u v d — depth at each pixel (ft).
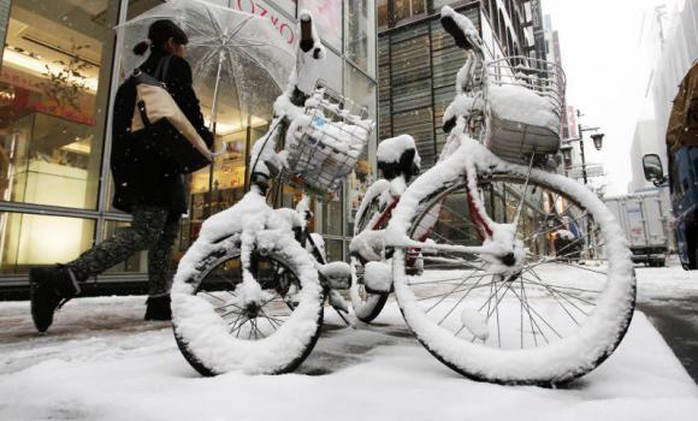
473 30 6.24
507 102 5.36
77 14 16.20
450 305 10.67
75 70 16.01
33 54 14.98
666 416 3.38
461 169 5.91
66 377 4.80
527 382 4.46
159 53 9.04
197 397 4.01
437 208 6.27
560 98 5.67
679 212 22.17
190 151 7.50
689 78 16.16
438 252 5.56
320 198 6.83
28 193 14.19
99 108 16.07
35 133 14.67
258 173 5.94
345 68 28.40
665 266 47.16
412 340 6.98
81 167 15.55
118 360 5.70
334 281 6.14
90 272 7.52
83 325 8.46
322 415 3.61
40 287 7.07
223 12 10.09
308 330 4.97
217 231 5.45
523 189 5.85
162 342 6.83
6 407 4.00
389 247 5.67
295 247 5.50
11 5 14.46
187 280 5.17
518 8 83.20
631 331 7.06
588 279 16.85
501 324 8.01
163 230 9.24
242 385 4.33
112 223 15.60
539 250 6.08
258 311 5.33
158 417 3.59
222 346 4.87
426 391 4.22
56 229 14.19
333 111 6.51
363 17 31.32
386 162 7.54
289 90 6.68
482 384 4.45
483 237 5.76
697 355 5.91
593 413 3.47
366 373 4.86
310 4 25.22
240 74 11.19
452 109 6.84
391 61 56.54
